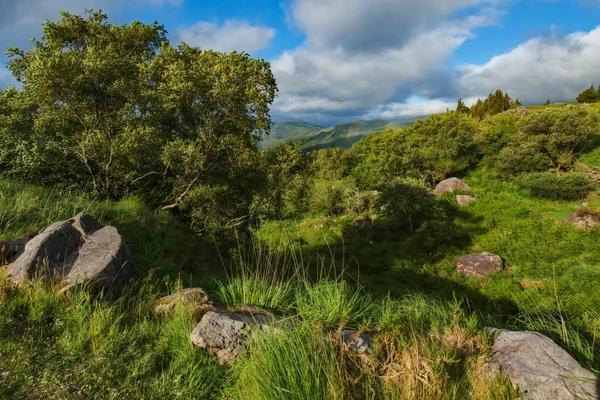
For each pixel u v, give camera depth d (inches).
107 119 469.4
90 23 665.0
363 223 1277.1
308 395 91.4
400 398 90.5
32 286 156.4
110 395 100.6
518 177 1370.6
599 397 83.6
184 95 507.2
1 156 423.8
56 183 459.2
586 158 1309.1
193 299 162.4
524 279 713.0
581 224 925.8
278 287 183.3
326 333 118.5
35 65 405.4
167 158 487.8
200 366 120.4
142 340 136.2
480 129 1984.5
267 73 576.1
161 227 371.9
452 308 131.6
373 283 767.1
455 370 99.7
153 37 730.2
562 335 118.3
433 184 1699.1
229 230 507.8
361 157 2368.4
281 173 620.4
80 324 136.7
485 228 1051.3
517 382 92.3
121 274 187.0
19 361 110.3
